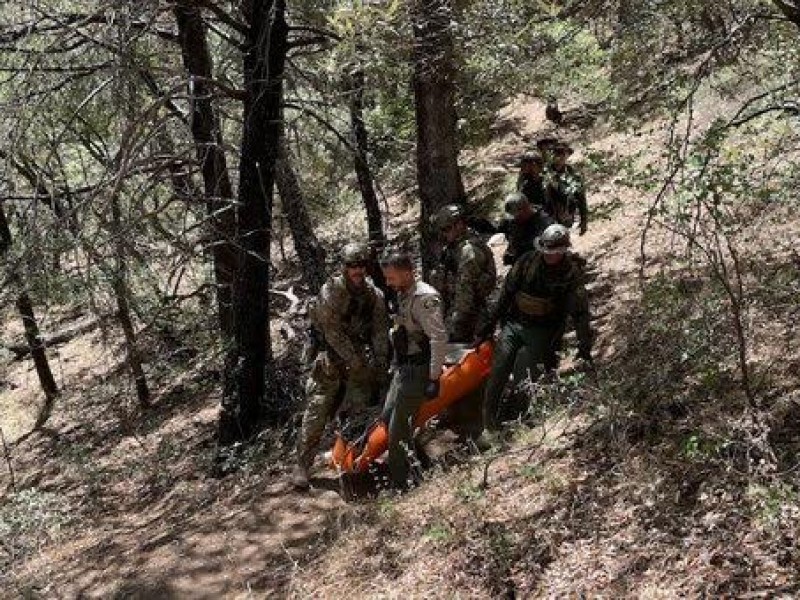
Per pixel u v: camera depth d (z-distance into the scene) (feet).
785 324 19.49
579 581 15.69
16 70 27.48
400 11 19.29
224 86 28.76
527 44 22.13
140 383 43.96
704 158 15.74
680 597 14.21
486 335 22.85
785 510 14.53
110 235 26.78
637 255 30.14
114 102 27.99
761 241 23.81
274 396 30.68
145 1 27.04
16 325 56.08
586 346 21.35
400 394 21.50
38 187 27.96
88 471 37.09
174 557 22.88
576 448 19.30
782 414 16.83
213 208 33.71
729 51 18.11
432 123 28.25
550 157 25.25
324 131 38.22
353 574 19.07
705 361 19.17
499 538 17.35
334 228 53.36
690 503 15.99
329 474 24.54
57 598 23.40
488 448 21.74
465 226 24.34
